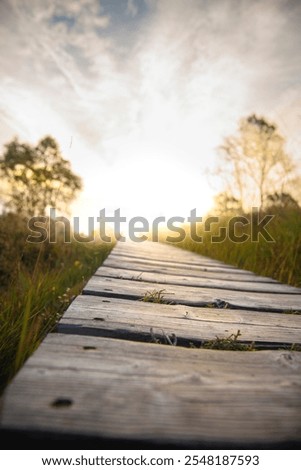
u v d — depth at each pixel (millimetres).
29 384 721
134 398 703
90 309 1428
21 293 2076
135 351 980
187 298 1922
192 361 944
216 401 718
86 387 731
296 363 972
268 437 621
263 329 1394
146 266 3393
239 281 2873
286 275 3301
